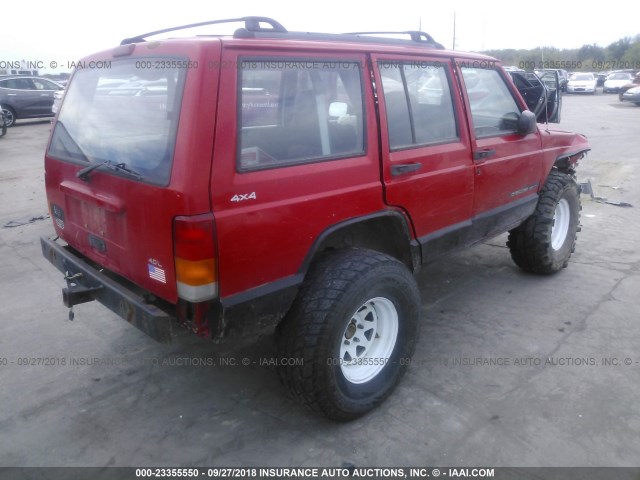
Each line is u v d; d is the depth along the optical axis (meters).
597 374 3.33
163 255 2.43
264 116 2.50
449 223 3.55
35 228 6.51
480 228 3.85
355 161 2.85
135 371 3.47
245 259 2.45
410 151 3.16
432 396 3.14
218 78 2.31
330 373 2.69
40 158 11.62
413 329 3.12
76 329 4.02
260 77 2.47
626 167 10.02
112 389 3.29
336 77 2.79
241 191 2.39
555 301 4.36
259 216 2.45
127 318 2.62
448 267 5.15
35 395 3.23
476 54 3.86
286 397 3.18
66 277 3.14
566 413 2.96
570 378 3.29
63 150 3.21
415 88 3.24
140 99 2.54
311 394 2.71
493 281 4.80
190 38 2.49
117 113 2.70
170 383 3.35
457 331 3.90
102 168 2.72
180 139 2.28
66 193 3.10
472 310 4.23
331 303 2.63
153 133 2.46
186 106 2.28
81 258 3.29
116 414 3.05
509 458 2.64
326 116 2.76
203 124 2.27
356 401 2.87
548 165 4.50
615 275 4.88
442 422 2.92
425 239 3.37
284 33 2.77
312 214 2.66
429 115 3.35
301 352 2.64
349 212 2.83
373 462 2.65
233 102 2.35
